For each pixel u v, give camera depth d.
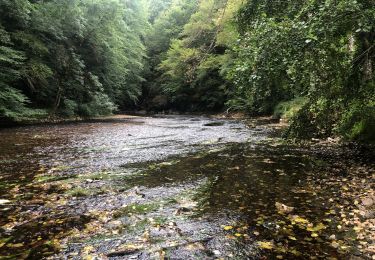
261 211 4.30
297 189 5.27
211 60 28.72
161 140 11.46
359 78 7.02
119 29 30.48
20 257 3.07
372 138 8.43
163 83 42.38
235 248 3.24
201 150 9.27
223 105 34.81
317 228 3.71
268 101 22.78
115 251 3.17
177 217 4.11
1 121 17.75
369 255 3.05
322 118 7.88
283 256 3.07
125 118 26.50
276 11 6.88
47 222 3.95
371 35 6.34
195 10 32.59
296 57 5.60
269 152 8.79
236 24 8.21
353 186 5.28
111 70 30.34
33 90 20.52
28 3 18.14
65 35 23.59
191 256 3.07
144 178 6.13
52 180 5.96
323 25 4.90
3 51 16.67
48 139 11.76
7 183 5.74
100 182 5.84
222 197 4.94
